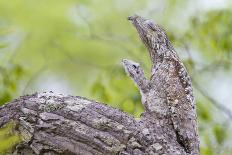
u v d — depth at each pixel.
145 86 5.55
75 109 5.21
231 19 11.16
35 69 12.83
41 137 5.16
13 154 5.20
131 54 11.38
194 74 10.64
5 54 10.01
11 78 9.78
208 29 11.06
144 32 5.75
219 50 11.12
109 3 14.20
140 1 13.88
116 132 5.13
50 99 5.30
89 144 5.10
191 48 11.15
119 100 10.18
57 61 12.68
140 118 5.35
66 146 5.12
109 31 13.98
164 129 5.36
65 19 13.95
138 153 5.08
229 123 9.89
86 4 14.20
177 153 5.16
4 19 13.48
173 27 13.06
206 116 10.08
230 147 9.50
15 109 5.30
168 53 5.67
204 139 9.45
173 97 5.50
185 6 13.15
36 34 13.23
